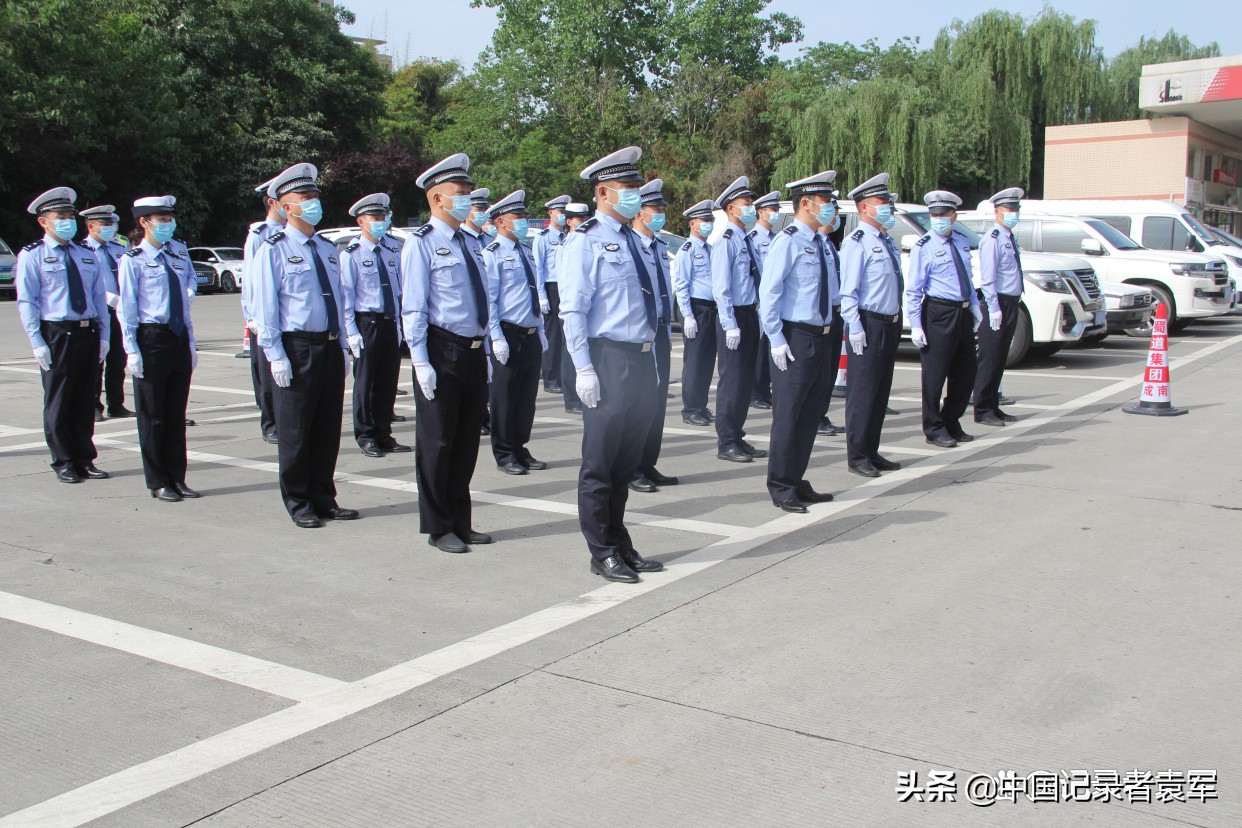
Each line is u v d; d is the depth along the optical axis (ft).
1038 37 119.75
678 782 10.67
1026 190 120.57
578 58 137.80
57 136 97.81
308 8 122.42
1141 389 36.32
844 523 20.31
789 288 21.17
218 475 25.49
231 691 12.98
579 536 19.89
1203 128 116.57
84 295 24.49
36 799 10.46
